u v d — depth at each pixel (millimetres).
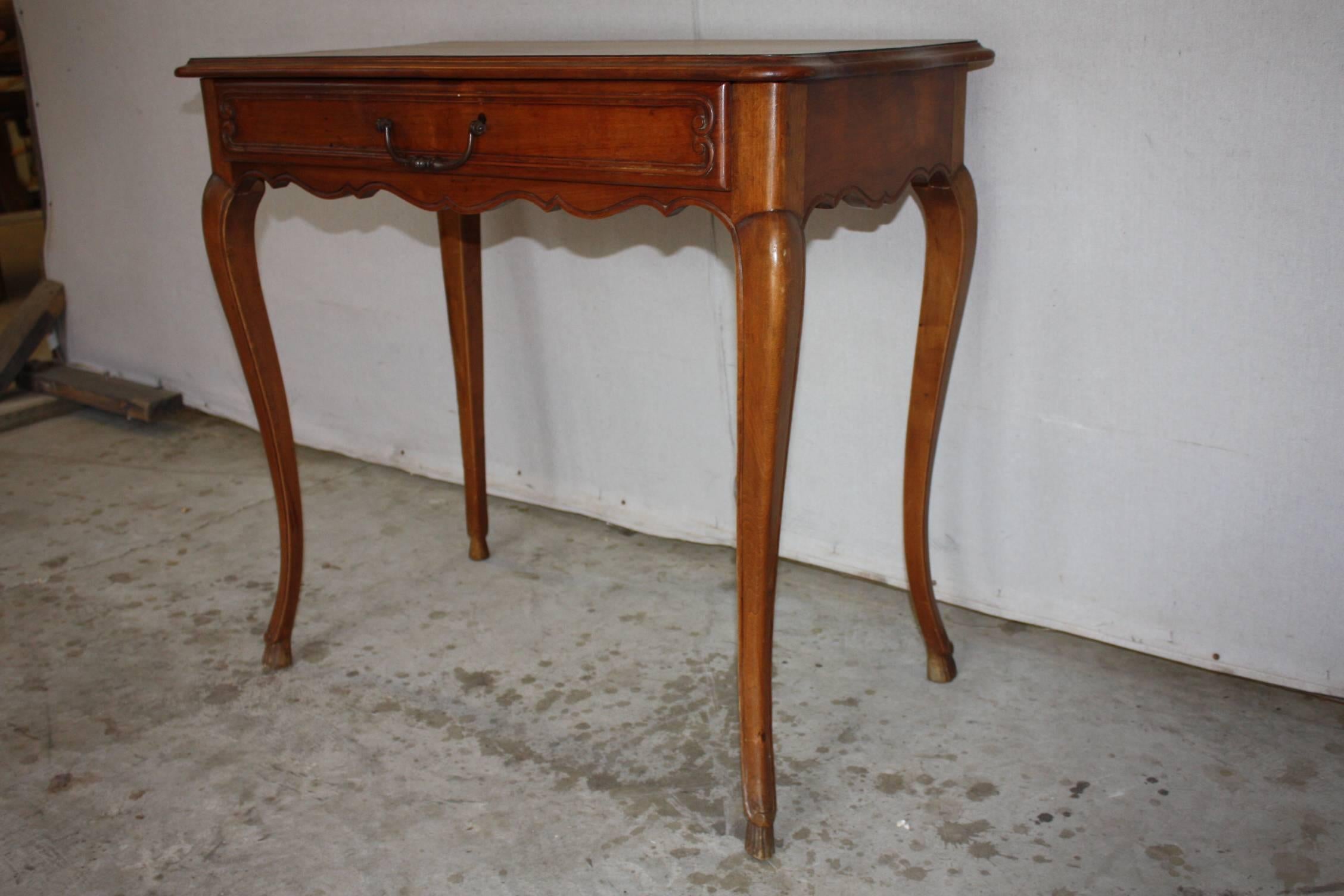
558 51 1402
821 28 1647
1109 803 1354
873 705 1569
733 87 1089
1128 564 1649
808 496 1934
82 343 3064
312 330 2535
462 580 1977
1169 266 1486
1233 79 1376
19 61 3814
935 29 1552
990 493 1736
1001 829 1319
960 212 1428
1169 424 1553
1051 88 1492
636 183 1182
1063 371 1610
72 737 1556
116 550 2129
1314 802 1340
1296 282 1411
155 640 1806
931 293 1470
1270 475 1502
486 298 2201
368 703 1619
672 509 2117
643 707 1586
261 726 1571
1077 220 1530
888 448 1813
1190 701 1549
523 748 1505
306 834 1354
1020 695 1580
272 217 2496
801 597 1868
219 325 2734
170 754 1514
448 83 1277
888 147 1268
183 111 2561
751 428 1172
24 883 1283
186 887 1273
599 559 2043
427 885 1265
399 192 1379
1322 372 1429
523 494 2305
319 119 1403
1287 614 1546
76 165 2863
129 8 2553
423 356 2367
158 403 2785
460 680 1669
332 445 2605
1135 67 1432
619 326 2039
